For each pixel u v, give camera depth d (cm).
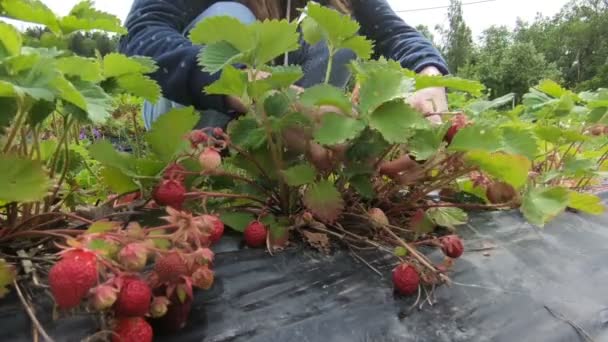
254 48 79
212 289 76
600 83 2833
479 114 117
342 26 92
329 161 92
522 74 2644
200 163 87
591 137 142
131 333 55
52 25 78
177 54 118
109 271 55
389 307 78
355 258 91
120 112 198
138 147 161
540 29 3853
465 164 94
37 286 65
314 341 70
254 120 92
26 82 58
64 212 80
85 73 69
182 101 124
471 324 77
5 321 60
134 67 76
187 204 90
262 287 79
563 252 104
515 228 115
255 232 89
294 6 154
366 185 93
